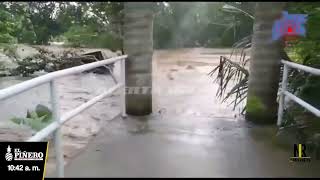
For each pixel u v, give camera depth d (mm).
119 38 5586
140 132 3803
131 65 4469
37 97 5223
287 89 4164
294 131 3734
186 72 9266
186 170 2793
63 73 2557
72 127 3939
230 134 3744
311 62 3908
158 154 3115
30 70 7105
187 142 3469
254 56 4121
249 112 4258
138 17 4367
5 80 6641
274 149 3283
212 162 2947
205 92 6426
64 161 2941
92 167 2832
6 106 4602
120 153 3143
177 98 5750
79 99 5457
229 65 4707
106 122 4230
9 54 6980
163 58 12820
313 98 3756
